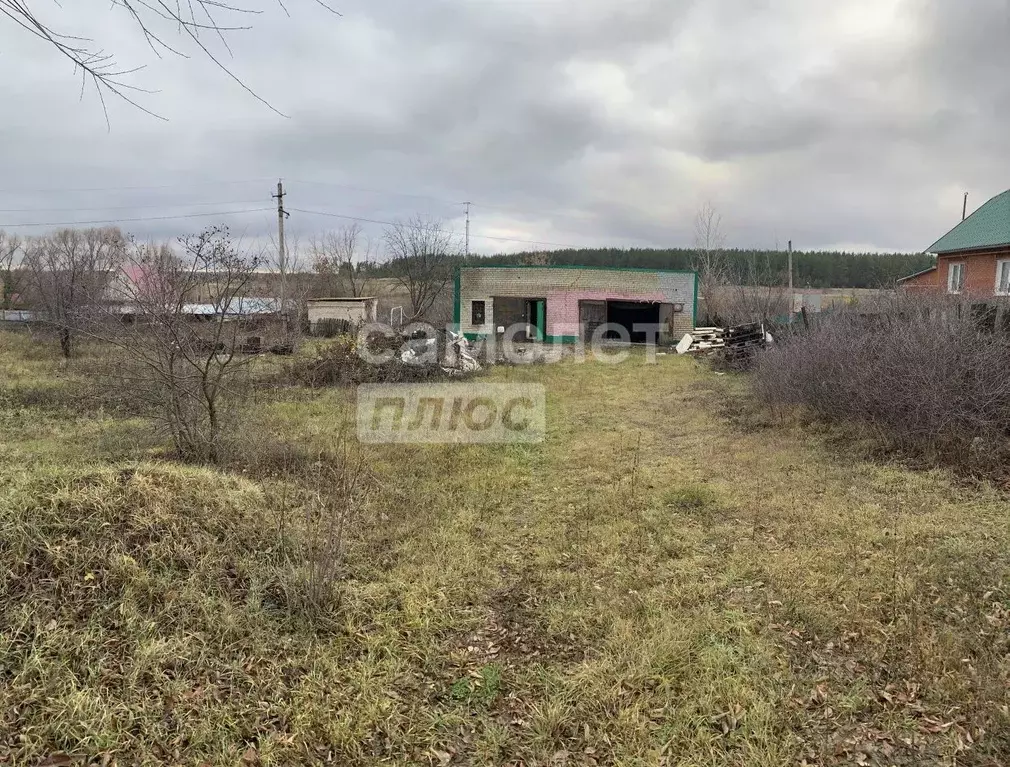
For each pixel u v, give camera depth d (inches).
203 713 106.0
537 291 943.0
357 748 101.9
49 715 99.1
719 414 382.9
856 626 134.1
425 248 1029.8
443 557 175.3
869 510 199.8
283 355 530.3
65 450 255.4
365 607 146.2
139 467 176.6
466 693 117.0
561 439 330.0
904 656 122.8
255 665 120.8
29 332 701.9
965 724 104.6
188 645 121.1
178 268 226.4
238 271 233.1
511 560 176.9
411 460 277.3
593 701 112.6
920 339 267.0
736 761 98.0
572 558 177.3
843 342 311.1
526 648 132.7
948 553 164.2
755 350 515.8
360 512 204.8
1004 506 197.3
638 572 165.5
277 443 263.6
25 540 131.6
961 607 138.9
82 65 79.4
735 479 245.0
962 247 783.1
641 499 224.4
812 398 325.1
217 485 182.5
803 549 173.3
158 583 133.5
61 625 117.3
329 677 119.6
